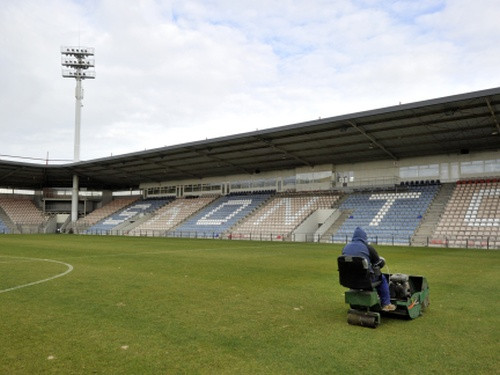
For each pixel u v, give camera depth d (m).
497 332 6.12
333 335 5.93
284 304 8.06
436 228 29.78
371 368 4.63
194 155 40.72
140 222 52.25
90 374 4.40
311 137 31.91
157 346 5.36
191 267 14.43
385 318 6.99
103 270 13.39
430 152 35.41
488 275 12.45
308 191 43.16
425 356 5.04
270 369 4.58
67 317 6.86
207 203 51.16
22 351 5.12
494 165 33.03
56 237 39.38
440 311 7.51
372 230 32.62
